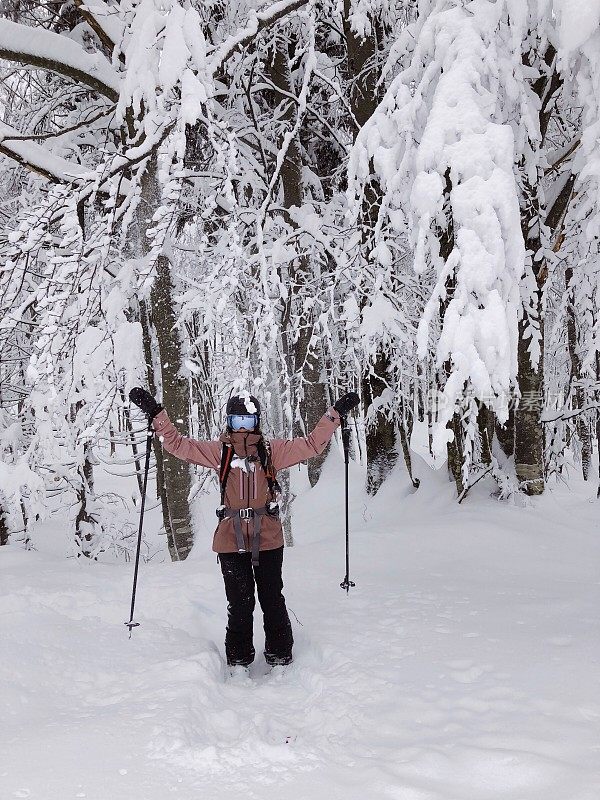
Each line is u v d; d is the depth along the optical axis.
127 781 2.00
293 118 9.27
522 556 4.92
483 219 3.07
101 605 3.83
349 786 1.97
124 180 5.39
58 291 4.09
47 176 5.45
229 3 6.86
